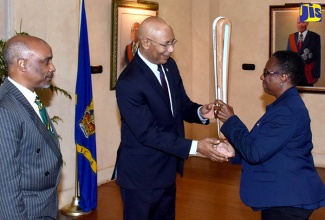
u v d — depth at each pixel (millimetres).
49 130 2559
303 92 7121
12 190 2254
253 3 7320
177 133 3254
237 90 7586
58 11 4965
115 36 6035
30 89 2482
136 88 3016
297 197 2662
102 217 5008
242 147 2730
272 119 2691
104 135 6129
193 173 6691
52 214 2514
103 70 6027
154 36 2977
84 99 4949
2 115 2270
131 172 3184
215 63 3033
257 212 5113
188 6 7480
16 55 2424
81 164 5059
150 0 6715
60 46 5023
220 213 5098
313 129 7121
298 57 2785
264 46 7312
